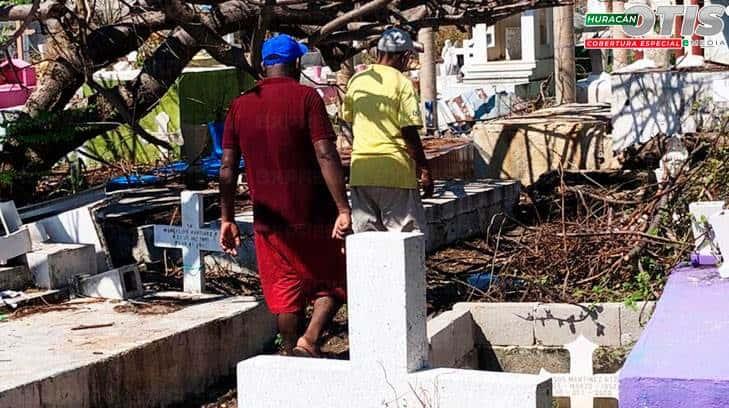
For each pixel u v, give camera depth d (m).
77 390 8.52
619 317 10.22
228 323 10.25
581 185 16.12
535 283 11.06
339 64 16.50
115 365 8.90
